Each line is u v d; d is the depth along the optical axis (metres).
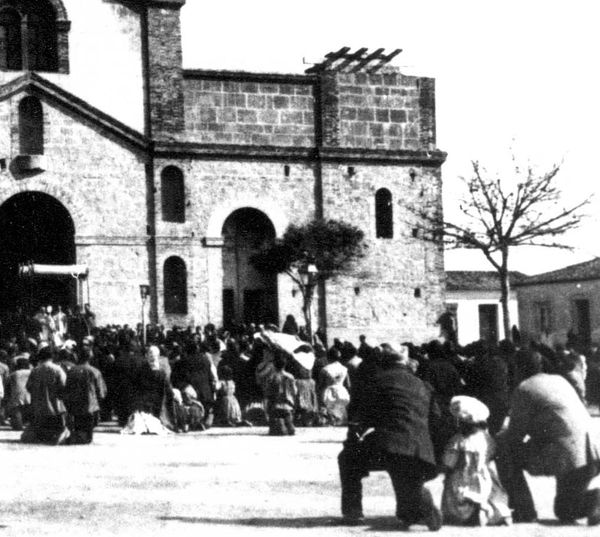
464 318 80.00
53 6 53.81
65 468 22.08
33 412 27.47
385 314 57.66
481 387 21.67
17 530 14.85
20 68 53.50
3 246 54.53
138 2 55.16
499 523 14.58
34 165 52.66
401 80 59.03
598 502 14.52
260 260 53.84
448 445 14.86
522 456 14.84
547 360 23.23
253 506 16.86
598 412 36.38
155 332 46.53
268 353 32.56
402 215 58.34
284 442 27.48
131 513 16.28
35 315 47.75
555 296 69.75
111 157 54.16
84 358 27.50
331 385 32.44
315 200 57.25
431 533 14.05
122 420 31.56
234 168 56.03
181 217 55.16
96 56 54.38
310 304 53.47
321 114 57.62
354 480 14.81
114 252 53.91
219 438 28.78
